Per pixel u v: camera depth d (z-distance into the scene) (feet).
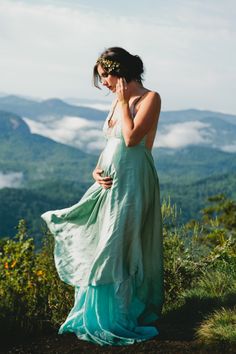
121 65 12.41
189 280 16.15
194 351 11.29
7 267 14.94
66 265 12.86
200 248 17.74
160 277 12.74
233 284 15.34
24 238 15.74
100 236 12.39
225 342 11.28
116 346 11.83
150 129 12.61
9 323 13.24
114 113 12.87
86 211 12.91
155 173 12.72
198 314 13.64
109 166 12.44
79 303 12.52
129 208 12.22
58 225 13.23
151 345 11.75
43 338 12.76
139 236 12.27
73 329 12.46
